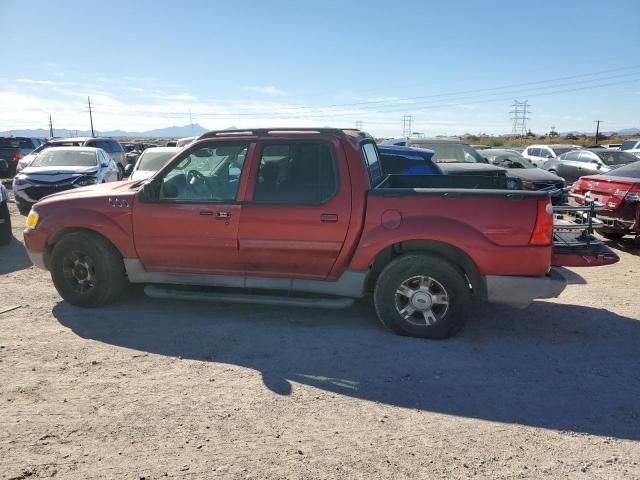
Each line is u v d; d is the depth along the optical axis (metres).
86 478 2.81
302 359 4.43
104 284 5.53
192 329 5.08
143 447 3.11
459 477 2.88
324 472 2.89
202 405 3.63
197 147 5.28
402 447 3.16
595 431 3.39
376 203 4.86
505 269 4.70
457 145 13.34
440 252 4.91
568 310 5.84
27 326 5.11
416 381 4.07
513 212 4.66
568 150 21.77
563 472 2.94
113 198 5.43
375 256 4.93
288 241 5.01
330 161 4.97
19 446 3.10
